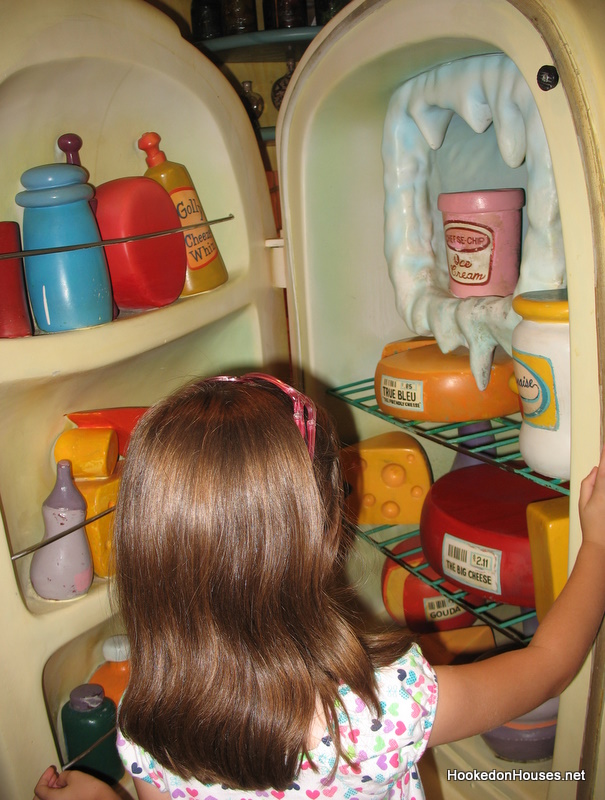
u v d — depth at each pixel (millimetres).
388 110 945
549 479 766
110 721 919
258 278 1025
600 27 570
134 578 617
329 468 688
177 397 628
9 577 722
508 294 876
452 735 669
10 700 735
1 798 762
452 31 688
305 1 1269
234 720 596
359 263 1086
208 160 968
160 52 853
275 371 1084
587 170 573
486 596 895
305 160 977
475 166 979
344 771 638
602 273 581
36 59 698
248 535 574
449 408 899
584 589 661
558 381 670
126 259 807
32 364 684
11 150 780
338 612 654
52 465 866
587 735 726
